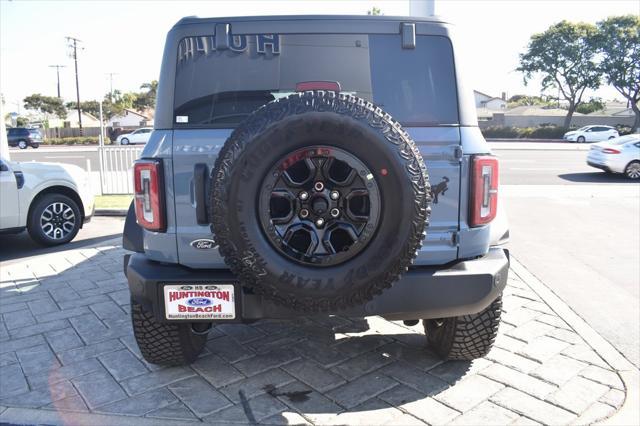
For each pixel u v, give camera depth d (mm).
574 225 8562
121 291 5148
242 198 2381
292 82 2908
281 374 3416
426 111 2883
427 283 2723
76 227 7457
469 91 2932
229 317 2736
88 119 87812
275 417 2920
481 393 3162
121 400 3109
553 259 6418
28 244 7453
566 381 3305
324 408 3010
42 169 7121
